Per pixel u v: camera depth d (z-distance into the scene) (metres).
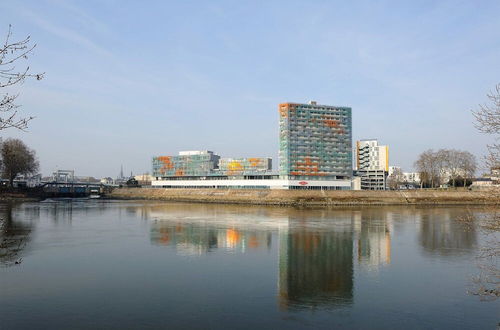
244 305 36.31
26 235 77.50
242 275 46.81
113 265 51.44
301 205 189.50
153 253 59.75
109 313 34.03
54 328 30.69
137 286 42.03
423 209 159.75
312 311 34.91
